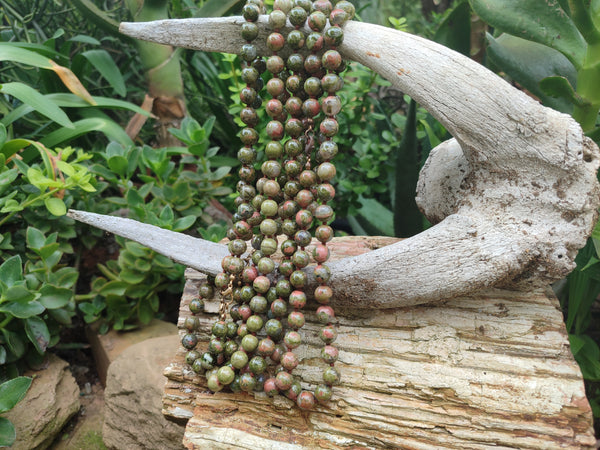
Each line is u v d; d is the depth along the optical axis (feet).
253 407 0.83
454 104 0.74
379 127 1.63
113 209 1.47
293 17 0.76
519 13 0.98
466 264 0.77
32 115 1.60
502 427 0.74
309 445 0.79
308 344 0.85
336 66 0.76
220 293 0.86
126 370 1.15
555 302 0.85
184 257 0.89
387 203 1.82
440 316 0.84
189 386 0.89
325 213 0.78
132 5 1.45
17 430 1.06
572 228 0.76
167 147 1.57
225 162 1.59
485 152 0.77
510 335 0.81
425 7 2.03
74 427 1.22
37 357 1.20
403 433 0.77
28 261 1.19
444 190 0.89
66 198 1.28
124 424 1.11
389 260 0.78
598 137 1.03
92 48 1.80
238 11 1.45
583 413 0.74
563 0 0.90
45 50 1.37
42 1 1.67
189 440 0.80
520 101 0.73
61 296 1.14
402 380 0.79
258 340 0.81
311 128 0.82
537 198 0.77
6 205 1.09
